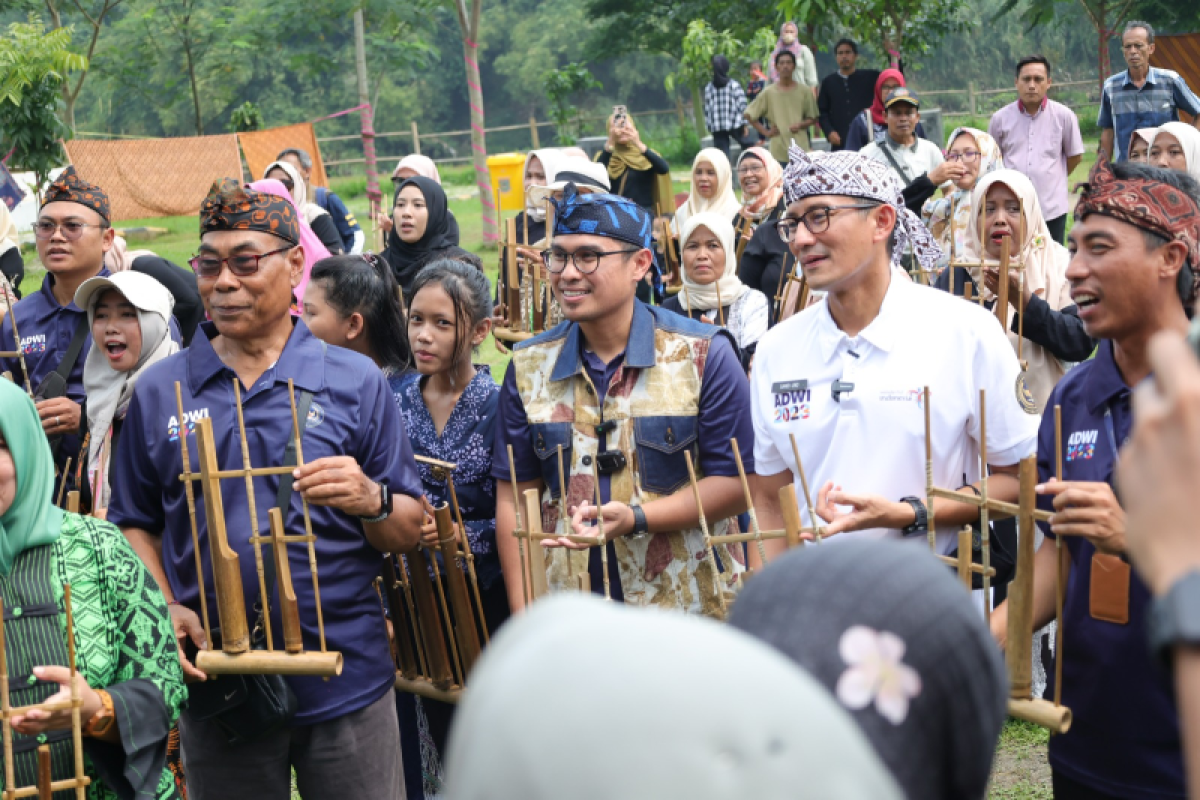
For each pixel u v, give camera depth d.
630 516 3.17
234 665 2.83
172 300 4.17
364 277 4.14
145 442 3.17
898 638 1.09
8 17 40.59
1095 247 2.42
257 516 3.06
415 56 33.22
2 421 2.49
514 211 12.75
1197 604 0.80
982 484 2.60
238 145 21.53
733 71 30.23
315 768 3.13
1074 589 2.46
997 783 4.05
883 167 2.96
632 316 3.37
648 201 9.32
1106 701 2.38
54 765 2.51
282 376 3.15
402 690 3.73
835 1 16.89
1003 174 4.68
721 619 3.31
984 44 50.50
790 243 3.02
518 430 3.45
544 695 0.79
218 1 32.62
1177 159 6.45
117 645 2.62
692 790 0.76
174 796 2.73
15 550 2.54
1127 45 9.80
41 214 4.57
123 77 31.30
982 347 2.93
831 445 3.00
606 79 64.00
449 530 3.46
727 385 3.31
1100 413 2.51
